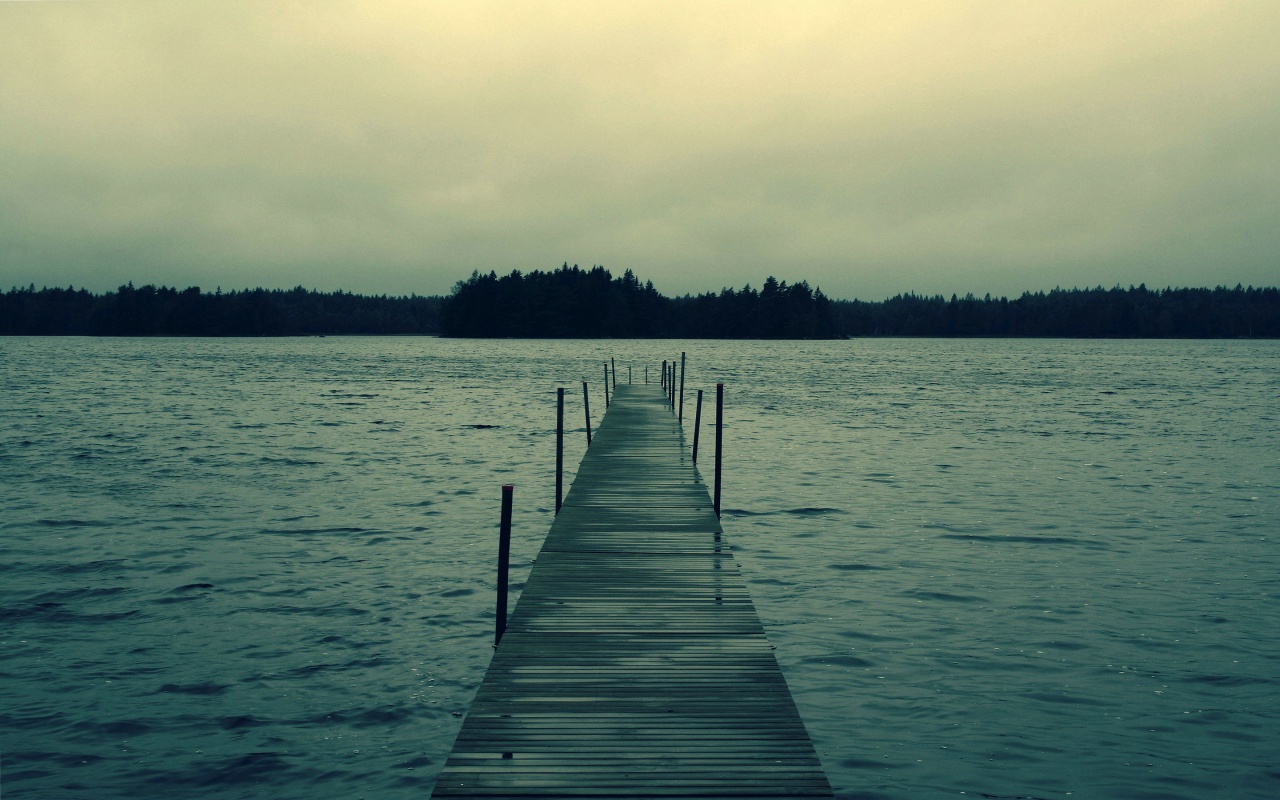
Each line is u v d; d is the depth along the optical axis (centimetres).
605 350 14550
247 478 2370
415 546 1594
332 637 1101
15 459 2703
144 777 768
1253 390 6269
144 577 1368
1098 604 1247
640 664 784
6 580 1345
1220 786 759
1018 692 943
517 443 3219
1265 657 1042
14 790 746
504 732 652
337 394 5588
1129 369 9562
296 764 790
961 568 1444
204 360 10519
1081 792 750
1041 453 2944
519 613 920
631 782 585
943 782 766
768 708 698
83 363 9631
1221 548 1589
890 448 3072
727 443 3209
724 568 1094
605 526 1317
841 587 1330
